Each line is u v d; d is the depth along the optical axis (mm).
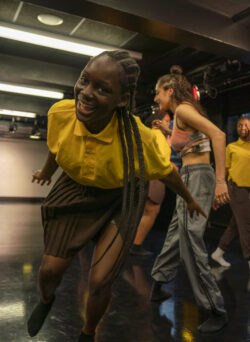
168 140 2826
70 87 6508
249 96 5645
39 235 5234
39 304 1360
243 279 3111
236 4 3443
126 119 1130
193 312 2246
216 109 6211
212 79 5266
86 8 3006
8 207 10781
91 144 1145
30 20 4238
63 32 4547
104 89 1026
